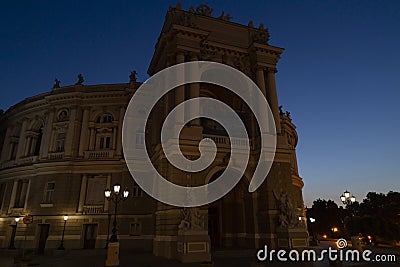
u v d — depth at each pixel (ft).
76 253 85.87
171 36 88.48
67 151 108.47
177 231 68.28
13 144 129.90
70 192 104.42
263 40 99.45
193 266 56.54
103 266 59.11
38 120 123.85
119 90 114.62
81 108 115.65
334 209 256.11
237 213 91.71
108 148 111.04
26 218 81.25
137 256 73.92
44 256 84.43
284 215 77.10
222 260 64.23
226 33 98.48
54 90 119.75
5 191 117.70
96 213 101.45
